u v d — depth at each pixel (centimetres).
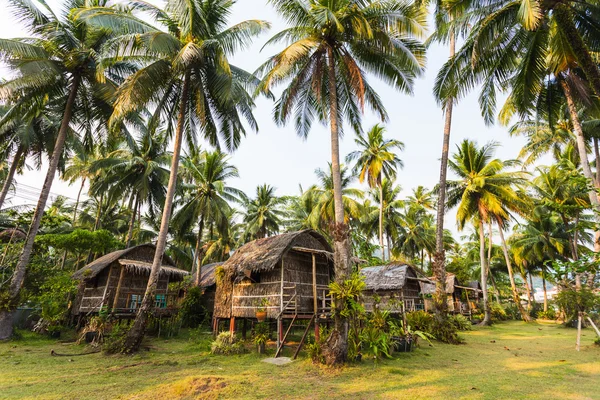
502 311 3250
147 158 2583
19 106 1534
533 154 2558
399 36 1265
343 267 1021
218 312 1473
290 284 1324
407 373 884
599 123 1869
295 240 1377
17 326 1647
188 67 1366
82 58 1503
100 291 1769
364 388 744
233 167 2817
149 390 726
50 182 1473
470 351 1291
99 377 835
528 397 670
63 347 1280
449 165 2552
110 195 2469
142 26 1292
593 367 970
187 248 4106
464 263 4297
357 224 3766
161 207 2669
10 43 1334
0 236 2066
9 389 726
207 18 1429
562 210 1116
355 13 1101
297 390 729
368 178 3173
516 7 1050
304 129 1468
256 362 1043
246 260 1377
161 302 1939
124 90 1232
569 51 1100
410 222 4119
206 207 2556
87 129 1798
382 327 1208
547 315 3603
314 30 1188
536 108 1498
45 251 2017
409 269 2175
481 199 2391
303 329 1878
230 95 1380
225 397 682
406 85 1330
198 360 1062
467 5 1126
